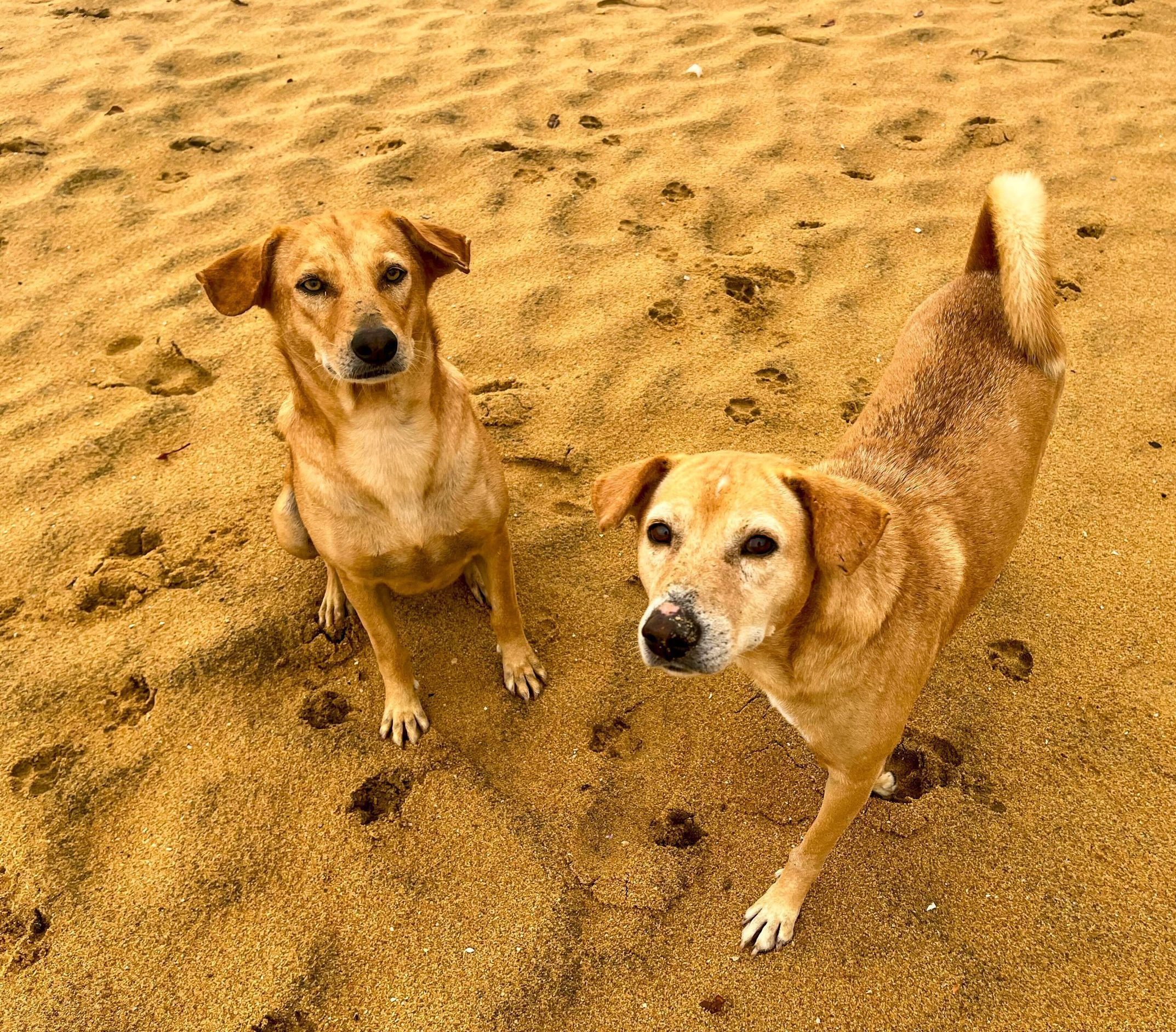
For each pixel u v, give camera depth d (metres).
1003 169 1.54
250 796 0.87
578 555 1.07
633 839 0.85
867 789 0.75
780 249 1.40
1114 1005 0.73
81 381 1.24
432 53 1.94
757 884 0.82
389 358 0.79
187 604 1.01
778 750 0.90
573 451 1.15
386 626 0.92
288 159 1.61
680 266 1.38
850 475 0.82
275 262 0.85
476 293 1.35
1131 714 0.89
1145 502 1.05
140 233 1.46
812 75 1.82
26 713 0.92
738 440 1.15
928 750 0.89
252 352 1.28
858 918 0.79
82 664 0.96
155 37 2.03
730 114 1.70
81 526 1.08
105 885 0.82
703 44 1.95
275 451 1.16
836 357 1.24
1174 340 1.23
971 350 0.89
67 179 1.57
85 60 1.92
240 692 0.95
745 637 0.67
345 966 0.77
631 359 1.25
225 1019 0.75
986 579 0.83
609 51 1.93
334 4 2.18
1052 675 0.93
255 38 2.03
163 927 0.79
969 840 0.83
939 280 1.33
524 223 1.45
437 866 0.83
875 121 1.67
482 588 1.05
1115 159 1.54
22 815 0.85
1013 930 0.78
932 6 2.08
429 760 0.90
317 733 0.92
